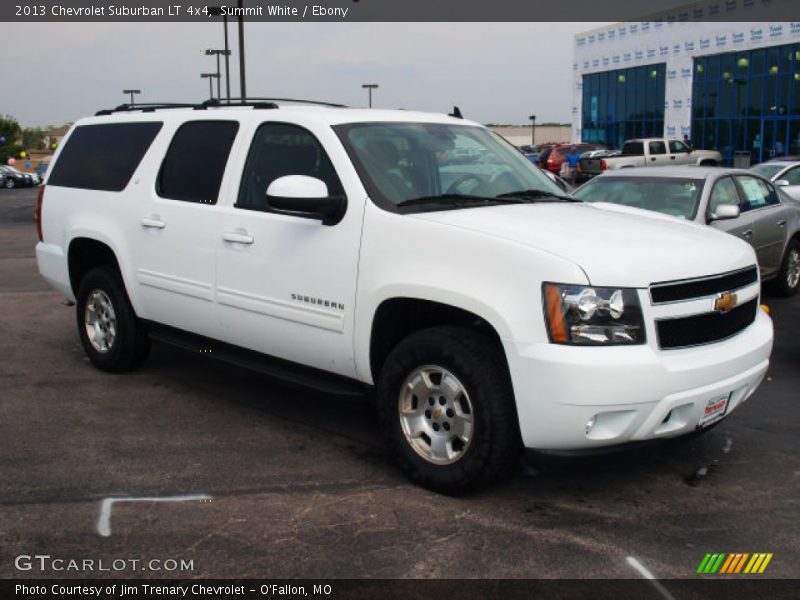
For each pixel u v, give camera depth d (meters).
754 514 3.99
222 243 5.10
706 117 36.97
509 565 3.47
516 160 5.42
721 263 4.12
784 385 6.19
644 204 8.34
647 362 3.66
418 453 4.22
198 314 5.38
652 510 4.02
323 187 4.40
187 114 5.67
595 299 3.65
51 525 3.82
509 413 3.89
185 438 5.00
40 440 4.95
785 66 32.44
